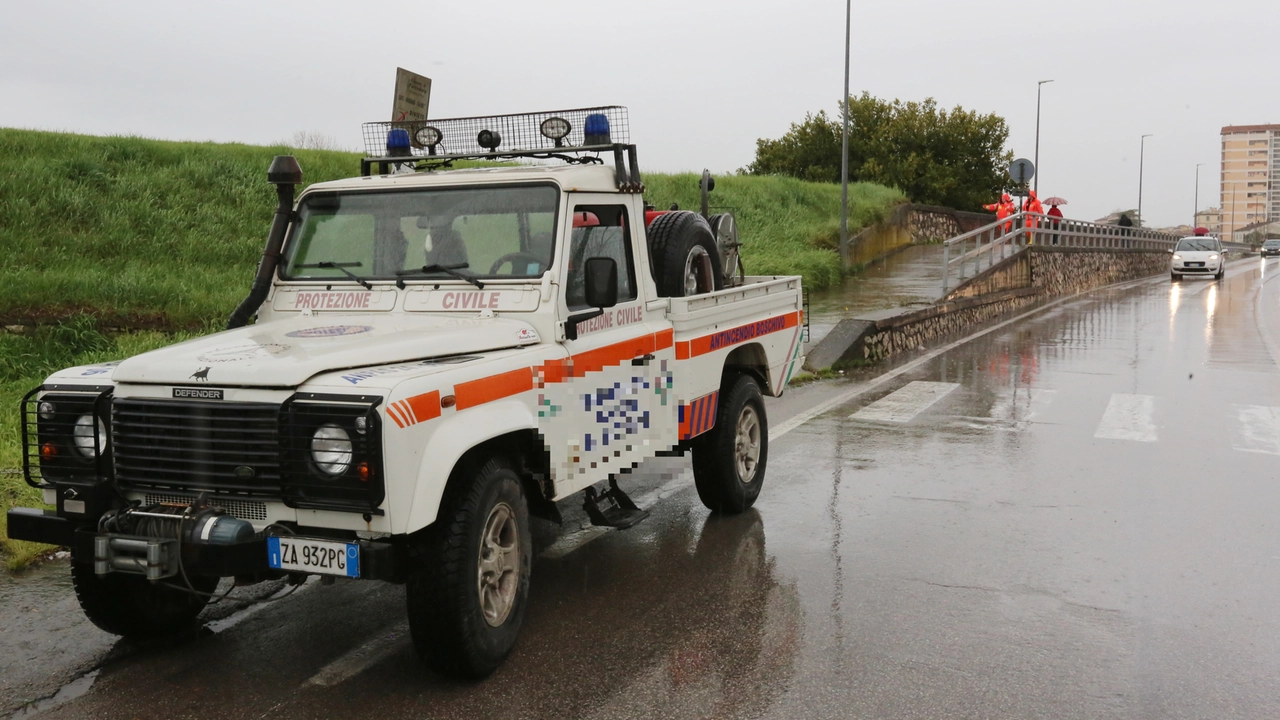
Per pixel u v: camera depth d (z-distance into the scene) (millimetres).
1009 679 4121
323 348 3986
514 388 4250
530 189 4801
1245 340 17141
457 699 3930
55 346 10312
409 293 4820
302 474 3559
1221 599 5055
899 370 13844
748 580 5359
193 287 13156
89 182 17578
